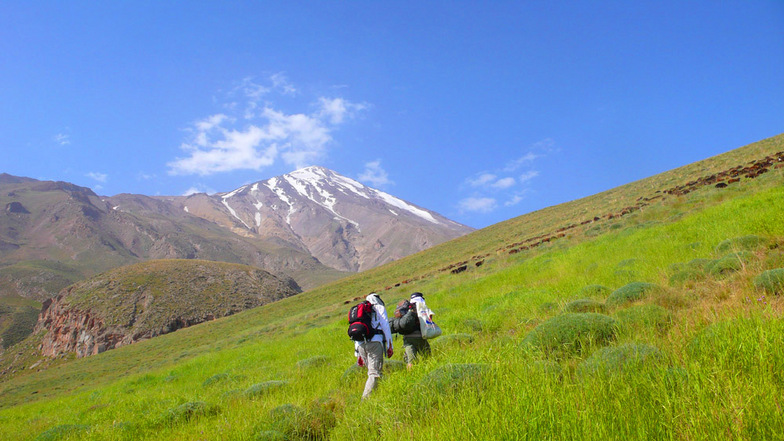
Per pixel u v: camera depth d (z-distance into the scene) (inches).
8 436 408.5
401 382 189.5
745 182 750.5
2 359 5644.7
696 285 261.1
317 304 2208.4
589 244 694.5
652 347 144.6
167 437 244.4
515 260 987.9
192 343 2137.1
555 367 157.2
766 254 274.1
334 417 208.4
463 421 119.5
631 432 97.4
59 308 5772.6
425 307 251.0
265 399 269.6
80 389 1417.3
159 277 5743.1
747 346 118.0
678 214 698.2
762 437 84.0
